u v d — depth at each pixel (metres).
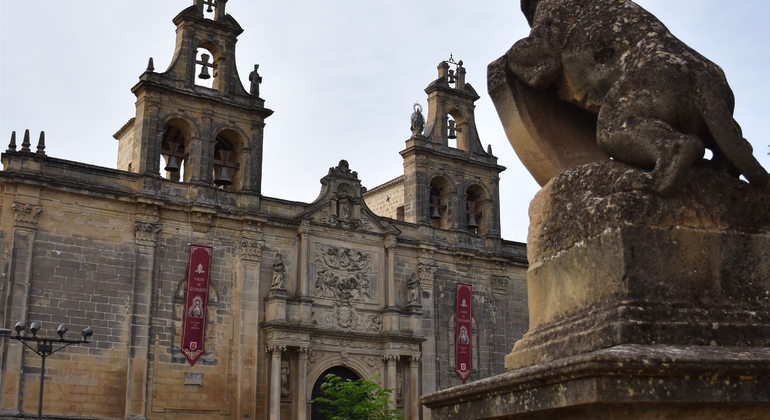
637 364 4.61
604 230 5.60
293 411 47.69
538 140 6.84
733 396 4.73
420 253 55.62
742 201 5.72
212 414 45.81
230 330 47.47
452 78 60.97
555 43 6.48
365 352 51.25
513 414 5.34
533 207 6.59
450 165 58.84
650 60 5.78
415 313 53.28
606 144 5.87
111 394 43.44
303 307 49.09
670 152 5.52
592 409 4.79
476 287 57.75
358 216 53.19
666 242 5.49
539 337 6.04
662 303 5.35
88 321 43.69
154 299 45.66
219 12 51.44
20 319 42.00
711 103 5.67
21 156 43.69
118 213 45.81
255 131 51.03
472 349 56.34
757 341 5.25
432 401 6.30
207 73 50.41
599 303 5.58
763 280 5.57
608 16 6.25
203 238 47.84
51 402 41.88
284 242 50.47
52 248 43.66
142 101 47.88
